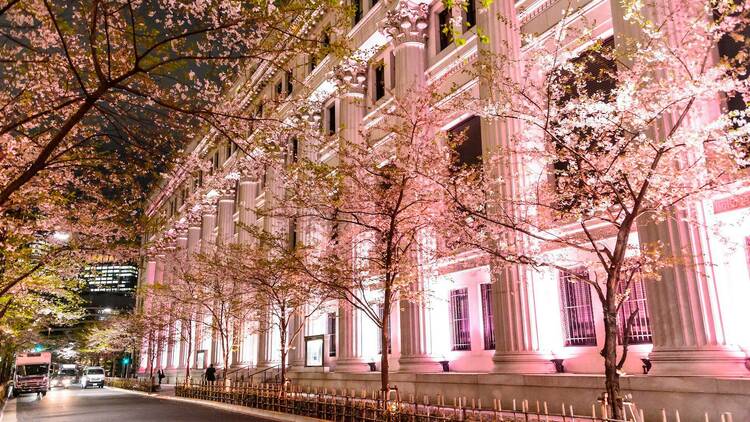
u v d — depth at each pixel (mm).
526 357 16016
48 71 11914
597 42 11133
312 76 28766
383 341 14102
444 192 13602
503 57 12719
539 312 16469
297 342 30188
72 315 30266
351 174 15789
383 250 16781
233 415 21359
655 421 12109
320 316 29500
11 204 14477
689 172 9773
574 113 10750
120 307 83875
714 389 11180
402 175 14570
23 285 20047
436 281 19312
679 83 9258
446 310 21812
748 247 12227
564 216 11430
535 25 18078
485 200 13320
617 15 14336
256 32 10648
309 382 26906
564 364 16266
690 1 11188
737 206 12445
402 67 23547
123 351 71688
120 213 18359
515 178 15750
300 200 17109
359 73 26906
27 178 8398
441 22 23891
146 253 21750
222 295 28094
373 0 27281
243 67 12859
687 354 11914
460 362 20781
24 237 17047
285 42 11008
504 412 13203
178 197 48031
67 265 19828
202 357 46406
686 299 12109
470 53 21062
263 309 27031
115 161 12922
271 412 20062
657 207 10398
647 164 9953
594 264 12164
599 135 11086
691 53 9555
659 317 12602
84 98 9445
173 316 38938
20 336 41656
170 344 47906
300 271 17891
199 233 51594
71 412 25328
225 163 41625
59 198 15789
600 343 15414
